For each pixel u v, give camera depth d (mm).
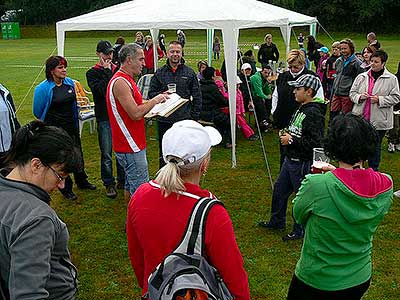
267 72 9273
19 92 13289
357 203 2061
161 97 4172
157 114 4301
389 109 5531
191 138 1863
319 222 2145
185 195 1830
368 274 2252
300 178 4082
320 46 12016
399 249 4336
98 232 4746
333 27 41000
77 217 5105
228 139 7668
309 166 4027
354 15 40156
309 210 2166
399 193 5500
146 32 39156
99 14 6898
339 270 2188
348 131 2080
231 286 1819
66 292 1855
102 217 5102
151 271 1868
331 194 2086
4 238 1625
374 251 4301
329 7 40188
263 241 4488
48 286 1787
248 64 8523
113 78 4031
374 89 5477
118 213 5207
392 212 5090
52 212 1718
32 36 43969
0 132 4023
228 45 6031
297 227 4438
